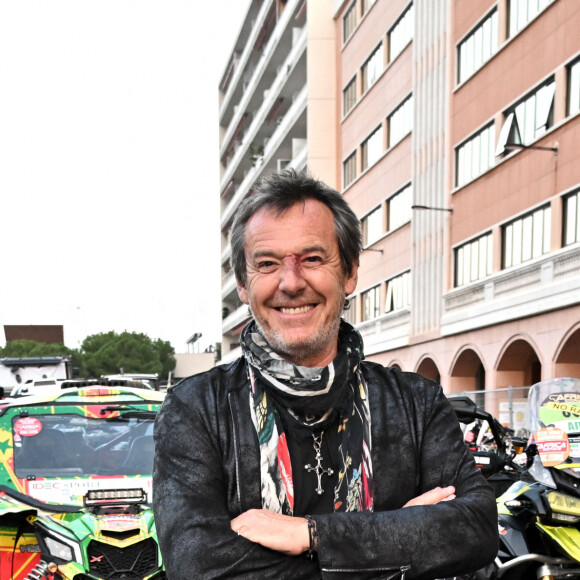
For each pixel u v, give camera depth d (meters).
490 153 21.31
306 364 1.69
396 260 28.56
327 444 1.66
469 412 5.54
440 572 1.49
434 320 24.89
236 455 1.62
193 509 1.56
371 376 1.76
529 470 4.72
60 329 83.81
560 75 17.75
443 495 1.64
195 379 1.73
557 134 17.83
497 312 20.36
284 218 1.67
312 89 35.44
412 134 26.80
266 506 1.60
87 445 5.35
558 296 17.47
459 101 23.28
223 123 63.69
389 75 29.27
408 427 1.70
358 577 1.46
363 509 1.62
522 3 19.72
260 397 1.65
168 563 1.52
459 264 23.34
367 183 31.66
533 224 19.05
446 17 24.38
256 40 47.34
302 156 36.59
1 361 18.00
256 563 1.47
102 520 4.70
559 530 4.40
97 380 6.41
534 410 4.89
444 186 24.33
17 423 5.34
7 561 4.65
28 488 4.98
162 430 1.67
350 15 34.16
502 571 4.45
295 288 1.63
